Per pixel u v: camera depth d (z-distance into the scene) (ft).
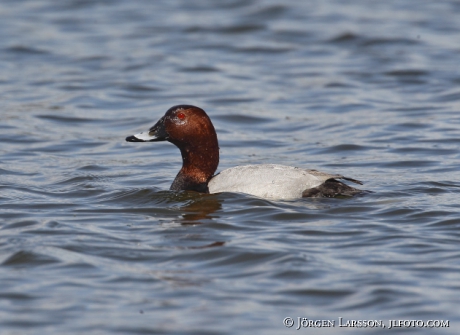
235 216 36.99
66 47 91.25
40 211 39.11
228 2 111.86
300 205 38.29
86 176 47.32
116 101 71.41
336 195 39.45
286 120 65.00
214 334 25.09
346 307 26.81
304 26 99.14
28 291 28.37
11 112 66.39
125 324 25.72
